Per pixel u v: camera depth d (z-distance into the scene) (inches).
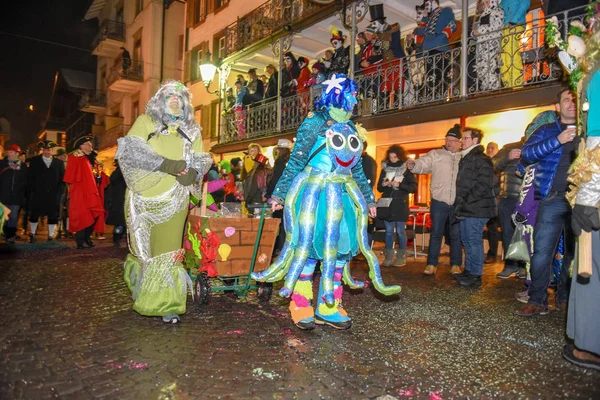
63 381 106.4
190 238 190.4
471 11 422.3
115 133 1133.1
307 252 141.4
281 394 102.1
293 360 122.5
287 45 494.9
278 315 167.9
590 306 114.4
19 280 222.5
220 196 311.1
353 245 149.0
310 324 148.4
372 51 396.5
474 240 226.4
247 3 688.4
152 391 102.0
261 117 543.8
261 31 534.9
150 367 115.6
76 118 1670.8
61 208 454.9
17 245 366.6
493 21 321.1
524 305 177.0
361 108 407.5
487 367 119.7
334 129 144.4
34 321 154.1
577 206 106.0
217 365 117.9
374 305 185.5
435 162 253.1
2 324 149.7
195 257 187.3
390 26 402.9
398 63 394.0
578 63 119.6
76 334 141.2
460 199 224.4
